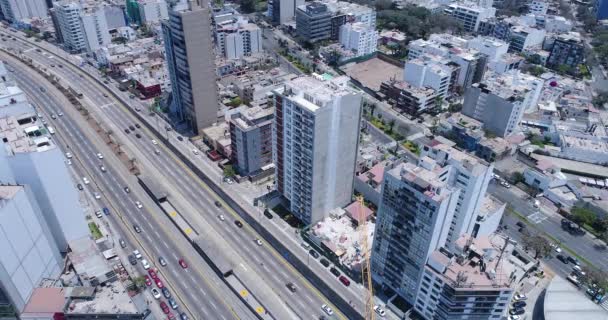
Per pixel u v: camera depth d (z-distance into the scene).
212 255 183.38
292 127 176.38
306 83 181.00
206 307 166.62
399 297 168.00
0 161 154.38
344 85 186.88
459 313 143.75
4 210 139.12
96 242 189.00
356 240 190.12
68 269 176.50
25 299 151.62
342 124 175.88
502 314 143.38
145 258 185.50
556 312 154.75
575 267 184.62
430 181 139.62
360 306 165.25
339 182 195.75
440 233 144.38
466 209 156.50
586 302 158.25
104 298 153.62
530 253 191.62
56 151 163.00
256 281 175.75
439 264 142.62
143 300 165.25
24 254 150.25
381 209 155.62
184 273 180.00
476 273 142.50
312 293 172.62
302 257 185.12
